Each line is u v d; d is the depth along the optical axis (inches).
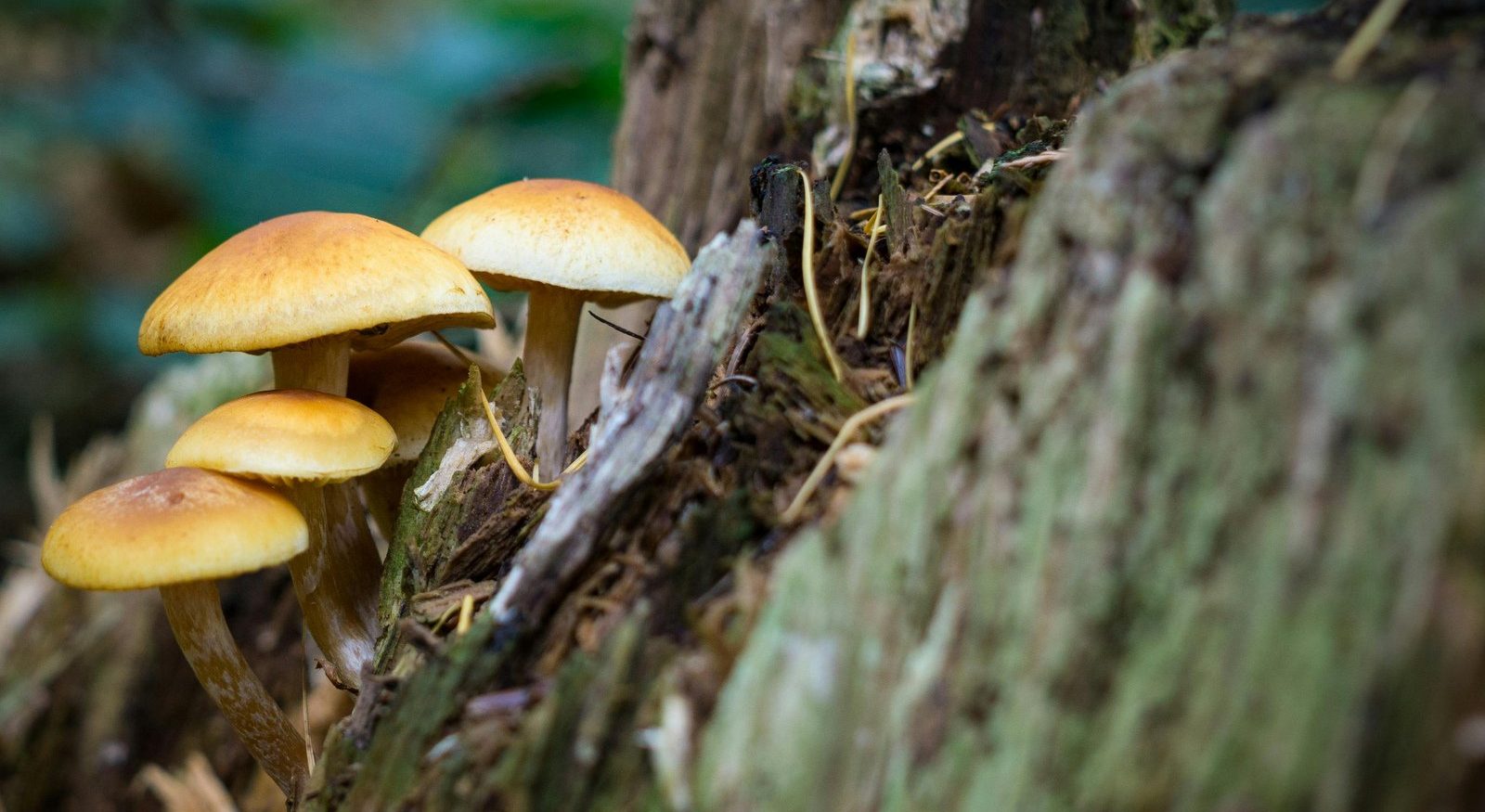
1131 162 12.5
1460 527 11.8
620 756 13.1
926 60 17.0
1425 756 11.8
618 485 13.8
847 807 12.7
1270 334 12.1
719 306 14.0
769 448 14.0
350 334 15.4
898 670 12.7
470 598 14.4
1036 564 12.4
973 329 12.8
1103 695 12.3
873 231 15.1
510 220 15.3
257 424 14.3
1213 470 12.2
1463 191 11.9
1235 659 12.1
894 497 12.8
